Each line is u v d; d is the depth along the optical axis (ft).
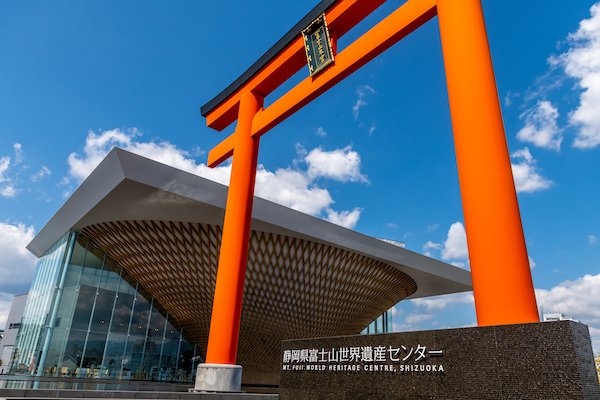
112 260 68.80
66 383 49.90
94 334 62.03
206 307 69.51
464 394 16.46
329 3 37.19
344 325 82.48
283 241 67.21
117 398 31.07
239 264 37.96
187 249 64.64
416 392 18.07
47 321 58.34
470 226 20.27
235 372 34.53
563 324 14.84
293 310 74.28
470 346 16.94
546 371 14.67
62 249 65.67
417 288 93.50
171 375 68.74
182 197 53.62
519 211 19.98
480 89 22.34
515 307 17.80
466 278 86.63
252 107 45.11
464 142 21.75
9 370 67.36
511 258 18.67
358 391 20.44
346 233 69.00
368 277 77.97
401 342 19.48
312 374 23.16
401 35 30.99
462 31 24.16
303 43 39.81
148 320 69.00
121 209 57.82
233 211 39.86
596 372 14.90
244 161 42.09
